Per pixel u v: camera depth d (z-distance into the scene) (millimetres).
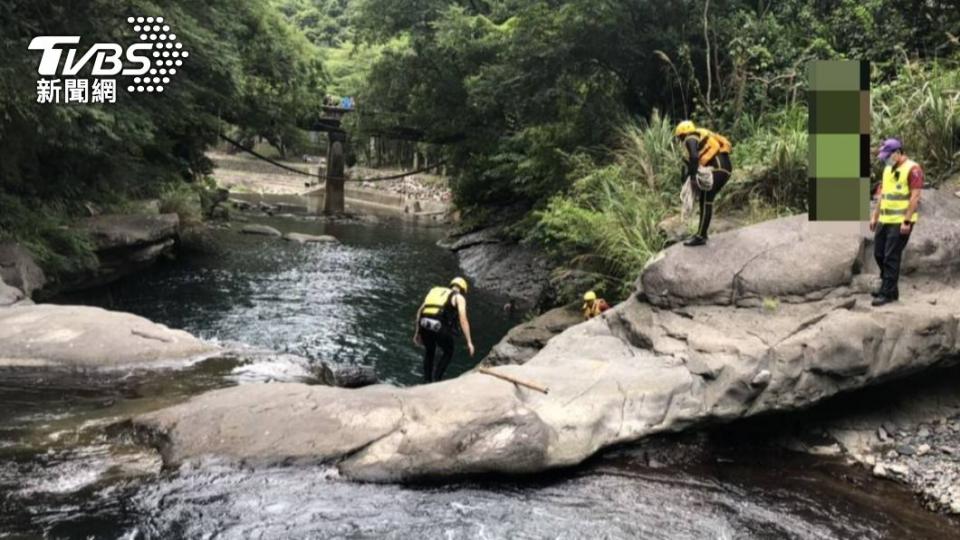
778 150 9422
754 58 12398
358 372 8375
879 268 6777
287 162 50750
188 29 14328
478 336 12406
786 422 6242
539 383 5910
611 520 4770
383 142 49531
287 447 5113
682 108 13969
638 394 5832
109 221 14891
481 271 18203
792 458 5898
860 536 4684
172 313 12531
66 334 7477
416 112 21422
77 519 4344
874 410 6379
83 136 12180
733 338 6176
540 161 14539
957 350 6156
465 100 19703
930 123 8797
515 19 15727
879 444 6020
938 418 6316
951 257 6848
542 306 13125
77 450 5176
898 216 6207
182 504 4582
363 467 5000
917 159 8742
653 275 7117
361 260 19688
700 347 6184
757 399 5809
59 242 12625
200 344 7859
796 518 4898
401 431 5246
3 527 4203
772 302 6473
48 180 14234
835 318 6070
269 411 5438
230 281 15539
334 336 11797
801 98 11445
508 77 14578
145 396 6352
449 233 25266
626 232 9539
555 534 4559
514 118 17531
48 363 6941
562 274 11000
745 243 7094
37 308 8336
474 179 21938
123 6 12453
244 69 20906
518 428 5199
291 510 4609
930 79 9555
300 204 34906
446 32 18016
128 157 16469
